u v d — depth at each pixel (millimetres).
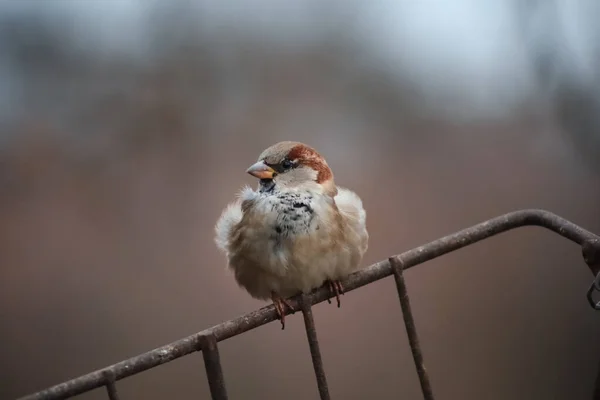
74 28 3762
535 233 2963
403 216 3025
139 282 2900
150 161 3424
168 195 3252
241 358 2547
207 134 3498
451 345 2580
